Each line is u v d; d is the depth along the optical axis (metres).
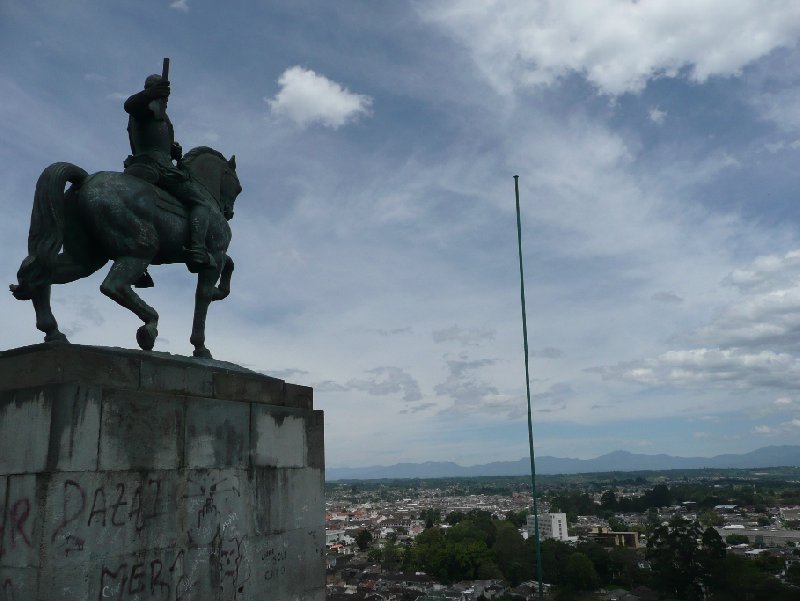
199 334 8.07
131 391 6.07
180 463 6.43
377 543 135.50
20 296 6.73
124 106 7.70
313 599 7.89
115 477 5.80
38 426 5.47
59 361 5.64
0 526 5.43
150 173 7.52
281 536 7.56
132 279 7.02
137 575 5.86
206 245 8.16
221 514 6.80
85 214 6.94
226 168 8.98
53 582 5.19
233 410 7.15
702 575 76.44
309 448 8.20
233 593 6.80
